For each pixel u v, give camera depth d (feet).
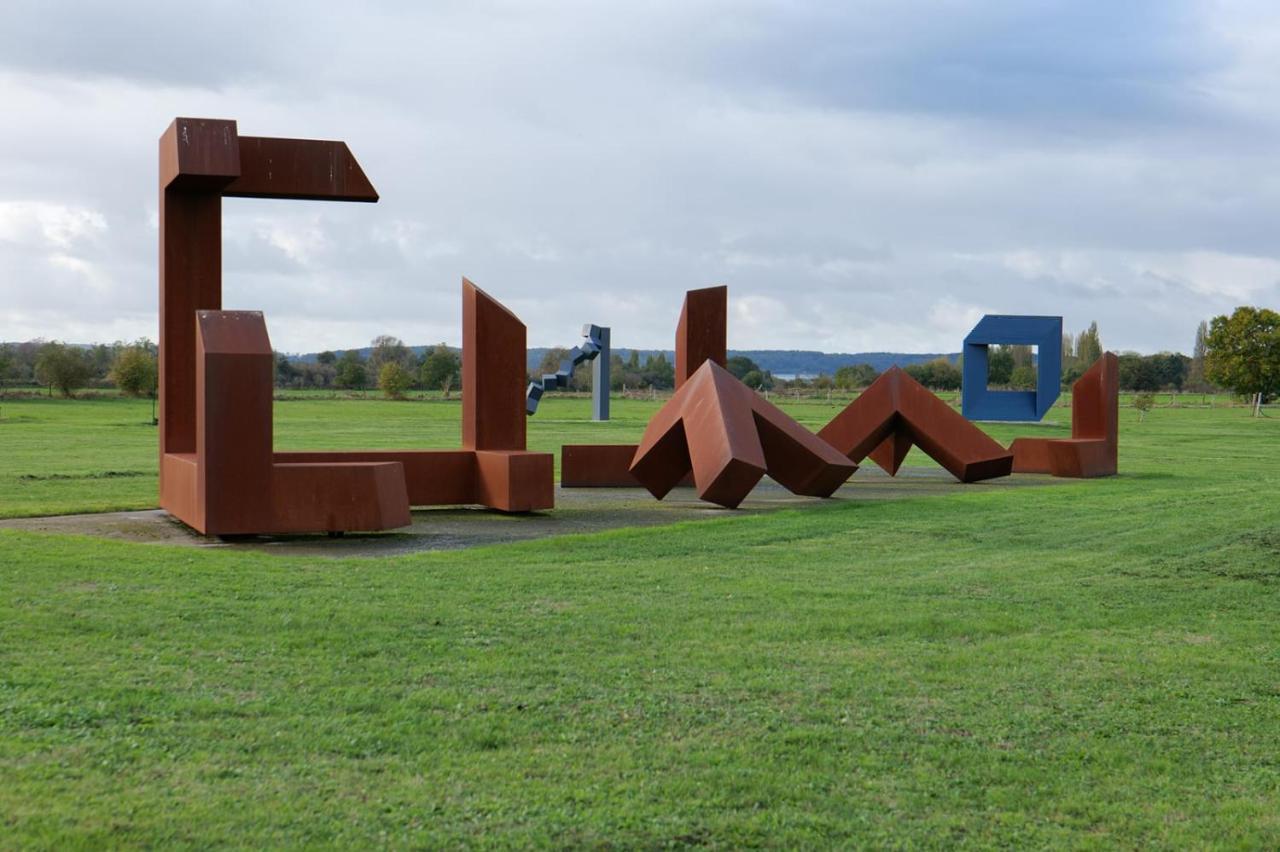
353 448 99.40
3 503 60.08
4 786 17.21
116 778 17.75
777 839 16.30
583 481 74.13
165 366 54.29
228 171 50.29
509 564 39.73
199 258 54.44
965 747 20.56
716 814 17.15
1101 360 87.35
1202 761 20.20
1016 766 19.66
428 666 24.90
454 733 20.42
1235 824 17.34
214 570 35.86
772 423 62.90
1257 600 35.37
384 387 258.98
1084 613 32.96
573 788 17.97
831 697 23.39
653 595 34.04
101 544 41.29
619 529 50.49
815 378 384.27
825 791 18.29
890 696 23.67
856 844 16.25
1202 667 26.66
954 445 77.20
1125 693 24.31
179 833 15.71
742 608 32.27
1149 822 17.34
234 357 44.80
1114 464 87.76
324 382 336.90
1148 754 20.45
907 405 78.23
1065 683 25.00
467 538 48.06
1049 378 174.91
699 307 73.26
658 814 17.06
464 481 59.82
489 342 60.59
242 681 23.26
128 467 84.02
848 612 32.07
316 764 18.70
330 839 15.72
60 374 225.97
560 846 15.84
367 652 25.99
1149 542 48.19
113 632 26.99
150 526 50.44
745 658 26.40
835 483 65.31
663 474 63.87
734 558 42.29
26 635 26.35
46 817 16.03
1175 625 31.63
